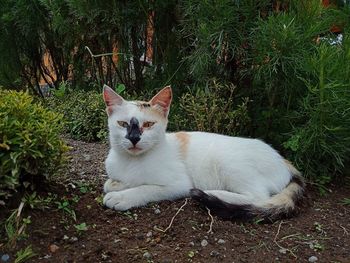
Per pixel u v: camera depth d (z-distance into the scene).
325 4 1.00
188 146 0.67
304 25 0.80
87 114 0.98
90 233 0.57
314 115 0.73
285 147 0.77
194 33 0.87
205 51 0.83
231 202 0.62
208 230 0.58
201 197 0.61
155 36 1.02
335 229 0.61
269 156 0.67
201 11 0.84
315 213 0.66
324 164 0.78
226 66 0.88
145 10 0.98
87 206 0.62
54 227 0.57
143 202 0.63
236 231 0.59
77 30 1.08
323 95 0.72
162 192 0.64
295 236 0.59
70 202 0.62
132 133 0.61
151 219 0.60
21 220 0.56
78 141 0.95
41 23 1.20
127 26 1.01
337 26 0.91
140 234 0.57
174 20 0.98
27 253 0.52
